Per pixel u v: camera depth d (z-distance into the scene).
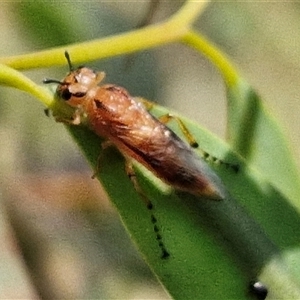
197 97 0.12
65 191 0.10
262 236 0.06
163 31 0.06
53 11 0.09
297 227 0.06
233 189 0.06
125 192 0.06
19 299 0.08
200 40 0.06
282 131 0.06
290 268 0.06
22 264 0.09
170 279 0.06
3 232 0.09
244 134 0.06
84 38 0.09
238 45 0.11
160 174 0.06
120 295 0.10
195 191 0.06
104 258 0.11
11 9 0.09
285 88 0.12
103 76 0.07
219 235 0.06
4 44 0.10
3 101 0.10
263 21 0.11
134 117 0.06
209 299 0.06
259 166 0.06
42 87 0.06
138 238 0.06
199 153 0.06
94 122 0.06
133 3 0.10
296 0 0.11
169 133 0.06
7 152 0.10
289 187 0.06
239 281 0.06
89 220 0.11
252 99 0.06
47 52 0.06
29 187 0.10
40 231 0.10
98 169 0.06
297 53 0.11
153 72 0.11
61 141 0.10
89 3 0.09
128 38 0.06
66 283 0.10
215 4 0.11
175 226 0.06
